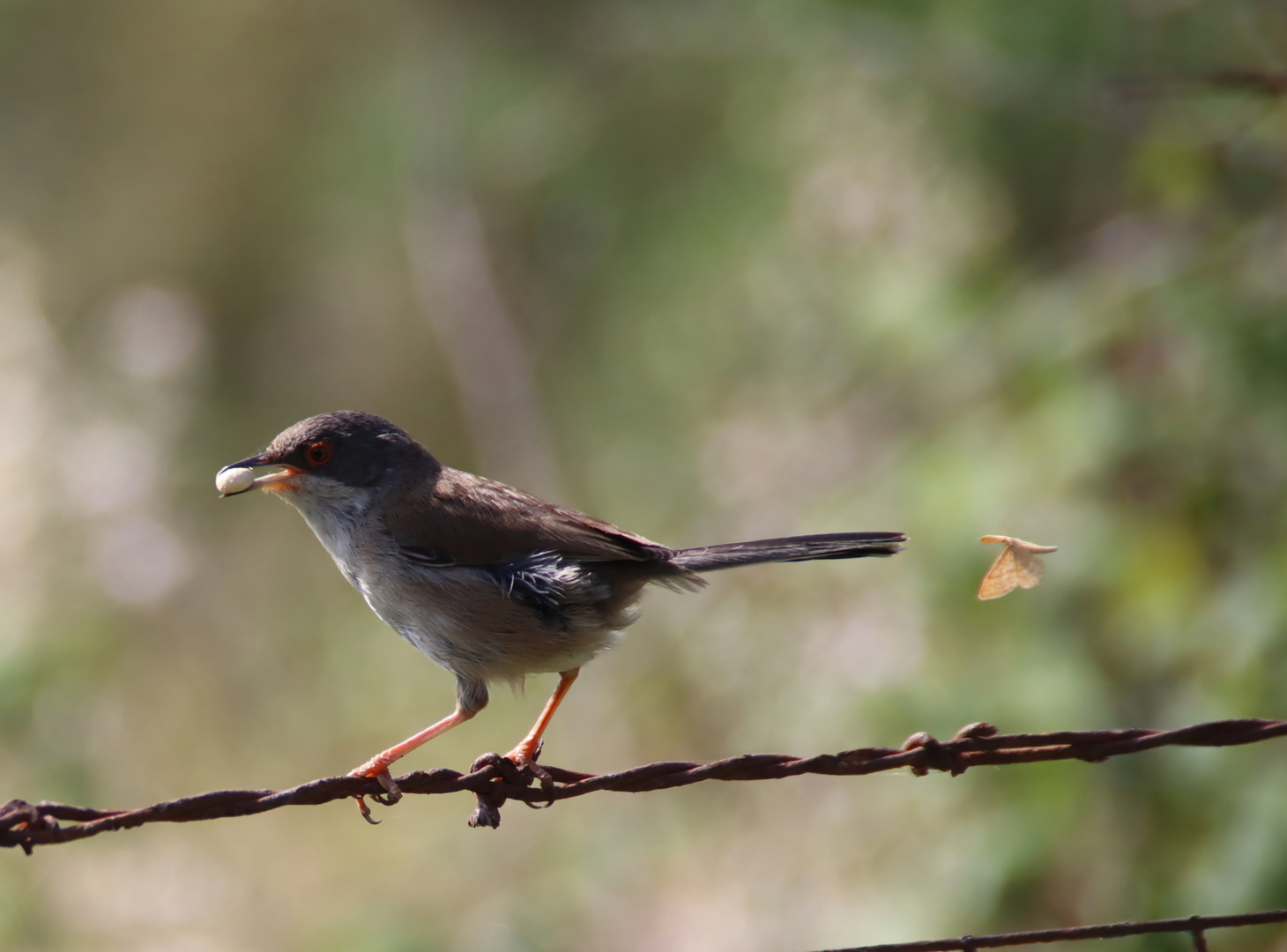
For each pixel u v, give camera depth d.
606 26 15.84
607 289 16.52
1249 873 7.61
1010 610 9.61
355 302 17.80
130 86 18.70
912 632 10.25
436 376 17.39
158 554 13.05
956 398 11.51
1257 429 9.04
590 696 13.20
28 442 13.54
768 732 11.70
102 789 11.91
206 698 13.49
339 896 12.05
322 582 15.30
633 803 12.26
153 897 12.13
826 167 13.72
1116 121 11.23
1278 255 9.45
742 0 14.30
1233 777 7.98
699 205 15.74
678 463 14.75
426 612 6.72
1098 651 9.16
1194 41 11.44
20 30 18.59
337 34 18.47
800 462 12.81
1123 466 9.49
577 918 11.50
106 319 16.22
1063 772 8.86
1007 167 12.90
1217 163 10.24
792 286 13.91
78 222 18.23
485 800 5.32
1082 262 11.00
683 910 11.34
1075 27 12.10
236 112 18.48
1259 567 8.42
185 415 14.77
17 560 12.86
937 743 5.14
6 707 11.64
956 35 12.69
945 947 4.98
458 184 16.84
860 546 6.50
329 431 6.94
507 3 17.48
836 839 10.77
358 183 17.70
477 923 11.34
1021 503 9.70
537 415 15.73
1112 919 8.45
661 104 16.52
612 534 6.71
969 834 9.47
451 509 6.74
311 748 13.77
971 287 12.03
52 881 11.52
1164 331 9.52
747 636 12.29
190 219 18.20
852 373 12.88
